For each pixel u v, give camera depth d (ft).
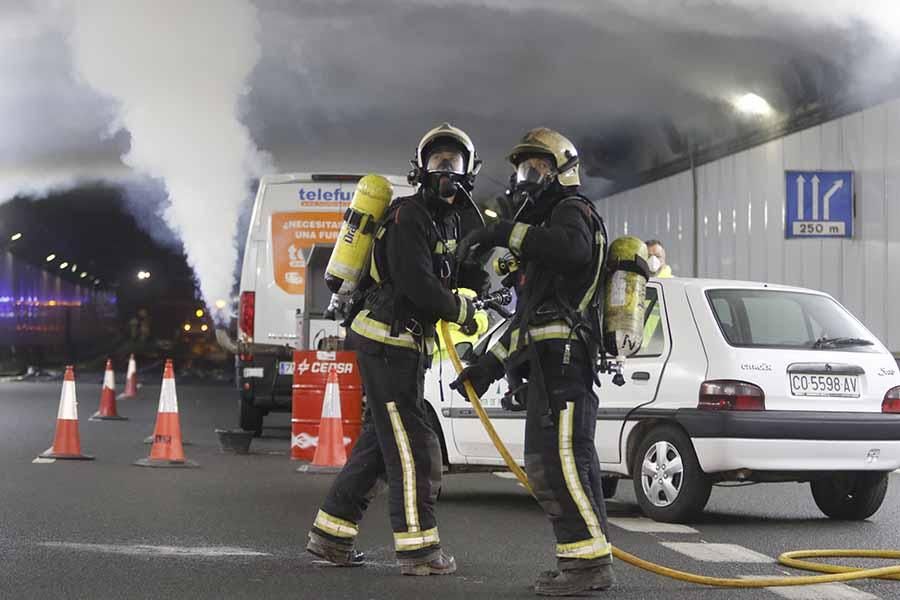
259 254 56.54
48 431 55.06
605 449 32.68
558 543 21.79
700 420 30.68
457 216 24.11
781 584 22.66
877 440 31.42
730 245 75.20
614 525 30.94
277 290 56.44
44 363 178.91
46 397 82.79
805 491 39.24
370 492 24.21
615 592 21.98
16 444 48.93
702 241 79.56
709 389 30.78
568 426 21.88
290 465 44.01
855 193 61.21
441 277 23.29
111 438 53.47
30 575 22.85
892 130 58.13
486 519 31.71
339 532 23.98
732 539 28.91
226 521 30.04
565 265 21.72
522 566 24.54
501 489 38.88
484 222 23.45
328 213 56.65
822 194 61.26
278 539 27.40
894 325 57.88
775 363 31.07
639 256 22.25
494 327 37.01
